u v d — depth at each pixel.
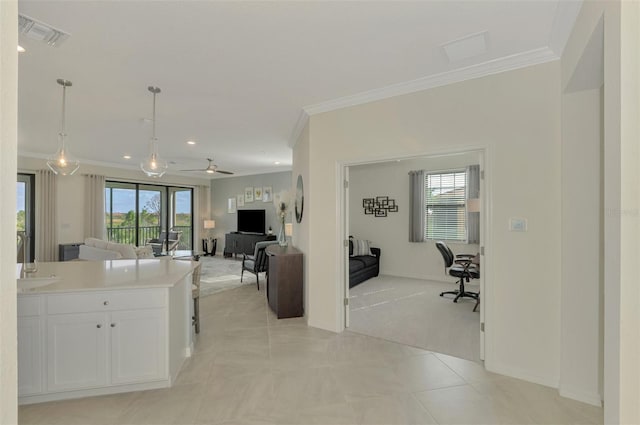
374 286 5.72
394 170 6.73
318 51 2.45
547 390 2.36
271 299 4.38
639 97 0.93
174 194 9.51
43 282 2.37
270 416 2.06
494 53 2.46
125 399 2.23
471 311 4.25
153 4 1.88
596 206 2.21
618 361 1.07
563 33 2.12
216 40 2.29
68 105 3.63
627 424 1.00
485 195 2.70
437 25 2.11
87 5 1.89
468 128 2.76
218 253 10.16
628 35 0.97
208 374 2.59
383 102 3.23
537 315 2.47
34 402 2.17
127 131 4.80
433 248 6.27
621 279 1.03
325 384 2.45
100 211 7.49
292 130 4.76
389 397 2.28
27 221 6.45
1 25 0.49
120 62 2.62
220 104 3.62
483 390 2.37
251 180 9.45
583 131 2.26
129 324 2.32
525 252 2.51
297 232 4.93
